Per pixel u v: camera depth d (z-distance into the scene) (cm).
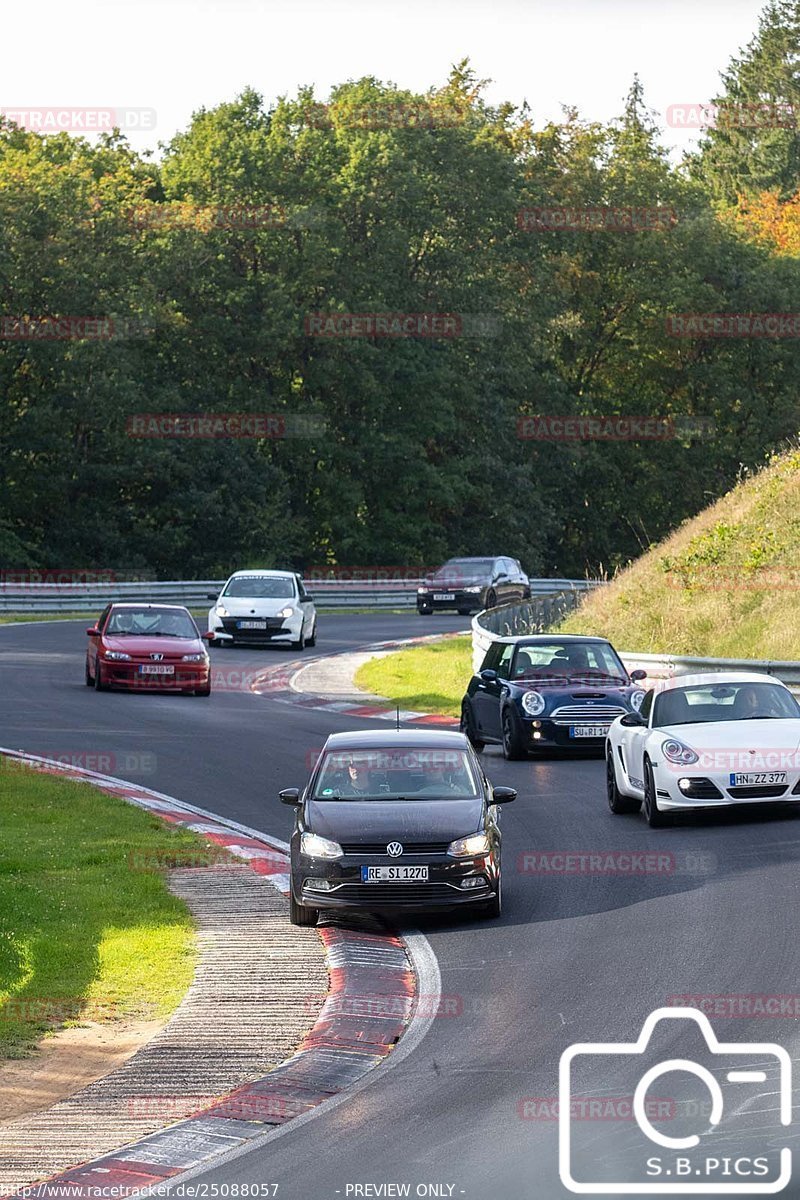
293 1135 2709
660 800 5697
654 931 4147
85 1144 2716
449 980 3803
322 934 4344
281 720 9162
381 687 11144
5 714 9138
